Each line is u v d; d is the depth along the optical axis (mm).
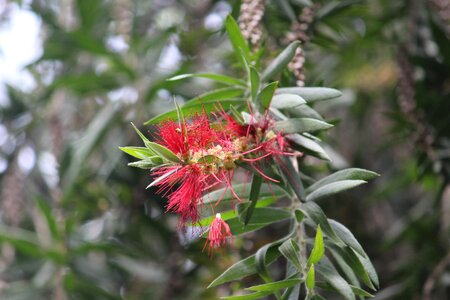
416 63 1094
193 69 1265
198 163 759
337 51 1194
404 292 1163
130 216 1275
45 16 1250
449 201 1193
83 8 1294
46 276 1173
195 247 1172
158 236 1258
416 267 1178
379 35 1196
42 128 1386
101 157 1338
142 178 1238
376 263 1345
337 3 1006
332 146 1107
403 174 1274
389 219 1426
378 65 1352
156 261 1247
